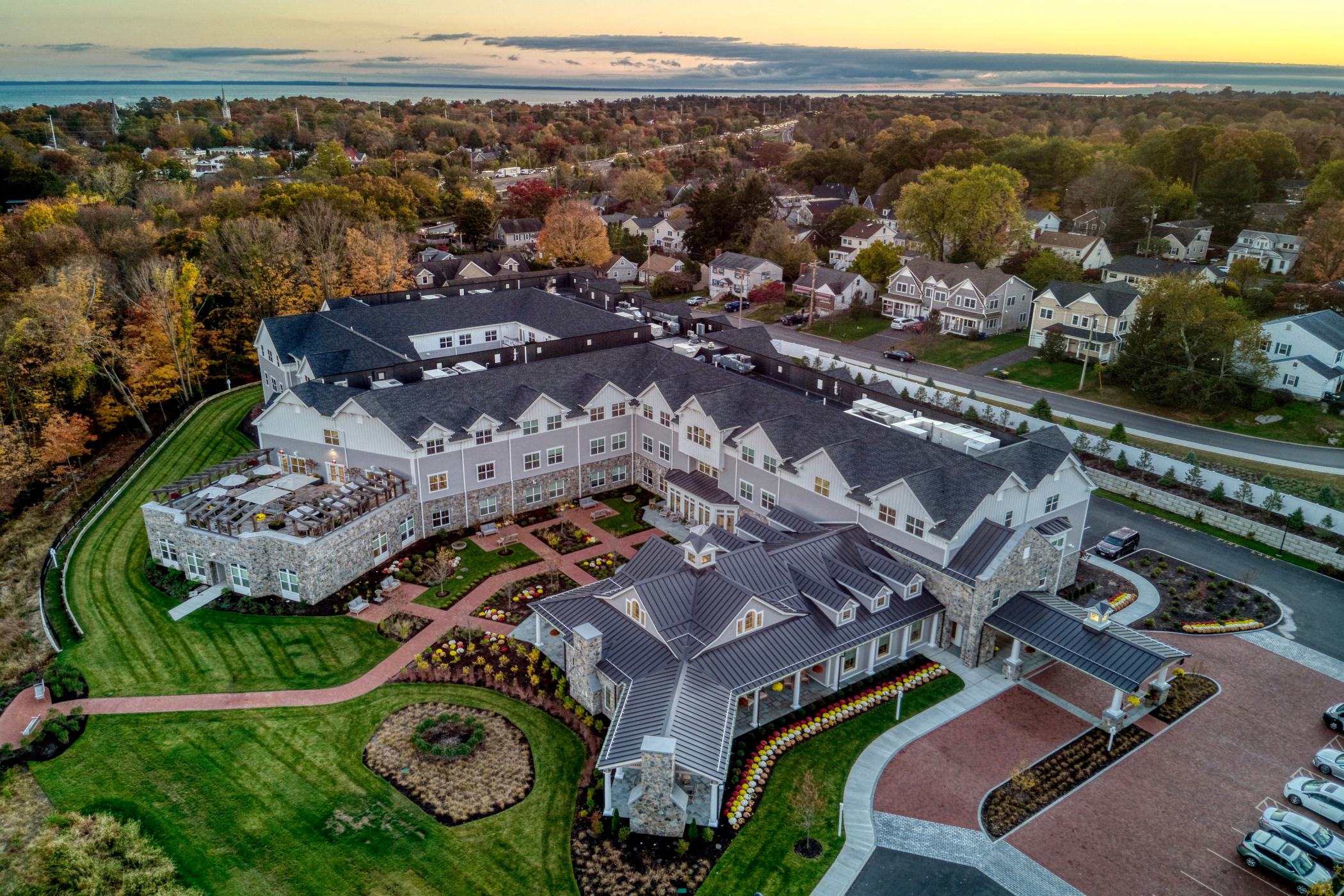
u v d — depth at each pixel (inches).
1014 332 4360.2
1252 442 2891.2
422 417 2207.2
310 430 2289.6
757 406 2274.9
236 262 3841.0
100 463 3004.4
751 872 1239.5
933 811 1347.2
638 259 6156.5
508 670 1716.3
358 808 1371.8
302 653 1775.3
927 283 4493.1
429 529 2253.9
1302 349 3193.9
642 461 2593.5
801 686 1656.0
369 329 3048.7
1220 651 1786.4
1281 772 1437.0
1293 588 2027.6
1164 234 5172.2
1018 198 5600.4
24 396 2891.2
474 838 1310.3
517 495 2393.0
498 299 3388.3
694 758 1277.1
